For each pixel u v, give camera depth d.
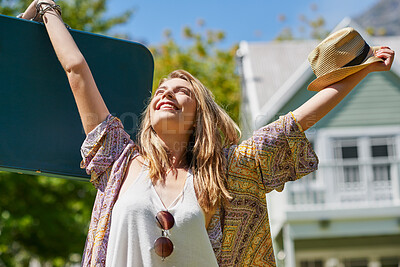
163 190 2.16
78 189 11.78
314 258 13.52
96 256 2.09
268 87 14.16
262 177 2.26
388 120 13.16
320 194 12.56
